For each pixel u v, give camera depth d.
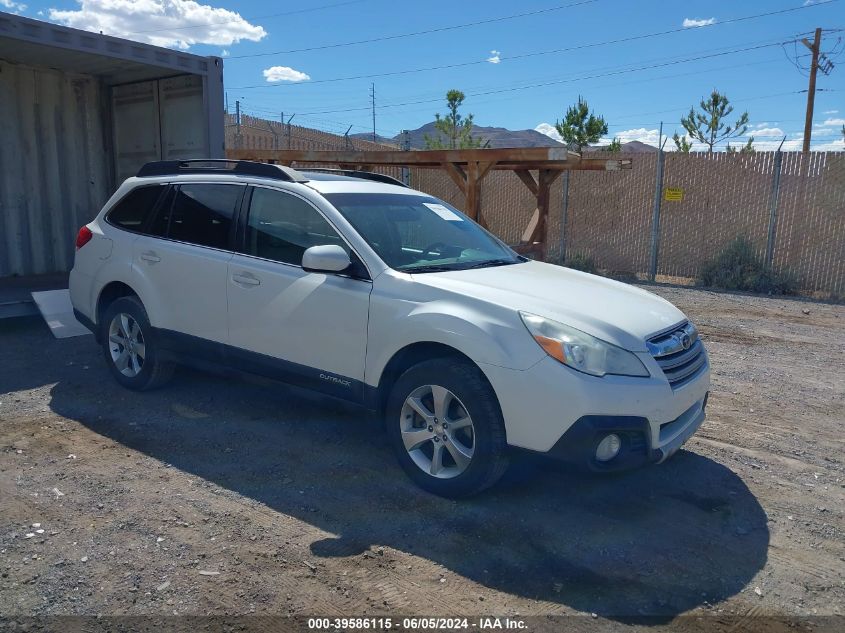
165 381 6.01
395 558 3.67
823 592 3.50
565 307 4.11
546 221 12.81
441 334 4.11
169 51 8.58
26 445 4.95
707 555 3.80
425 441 4.33
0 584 3.34
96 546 3.69
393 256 4.67
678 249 14.34
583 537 3.93
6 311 7.77
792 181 12.99
